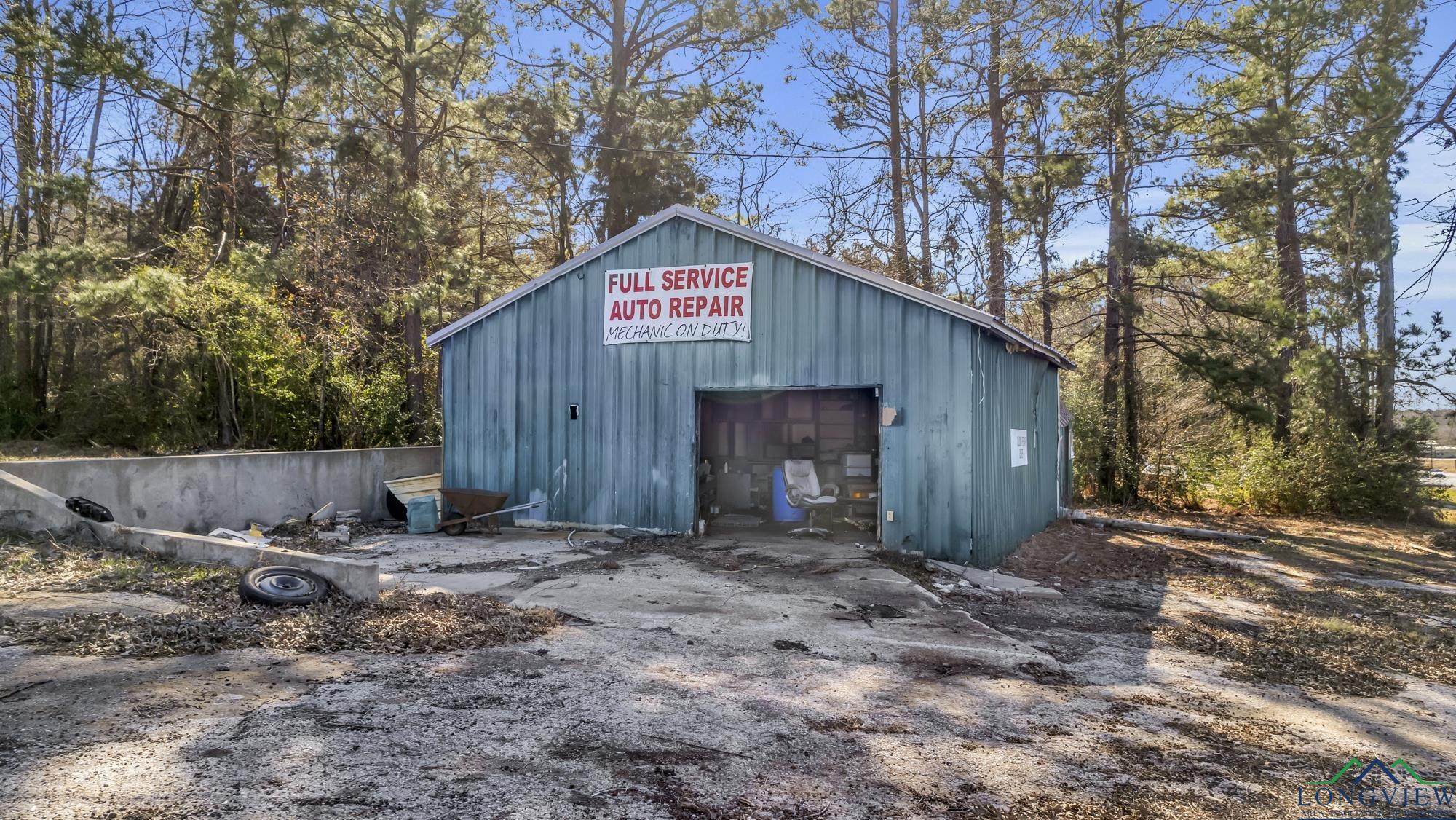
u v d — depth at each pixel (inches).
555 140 843.4
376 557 384.8
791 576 346.6
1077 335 1074.1
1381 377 770.8
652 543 435.8
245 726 154.3
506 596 298.8
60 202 613.6
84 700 163.2
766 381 442.3
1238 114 717.9
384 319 752.3
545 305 495.2
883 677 216.7
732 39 910.4
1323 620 330.3
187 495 422.6
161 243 736.3
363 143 719.7
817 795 139.9
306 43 714.2
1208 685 227.6
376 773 136.6
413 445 732.0
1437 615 349.7
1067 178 735.1
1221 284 866.1
